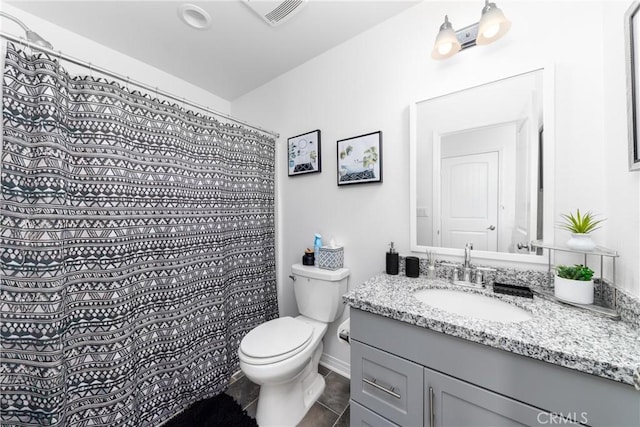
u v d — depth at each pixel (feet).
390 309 2.69
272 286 6.18
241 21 4.39
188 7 4.08
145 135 3.84
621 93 2.53
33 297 2.82
